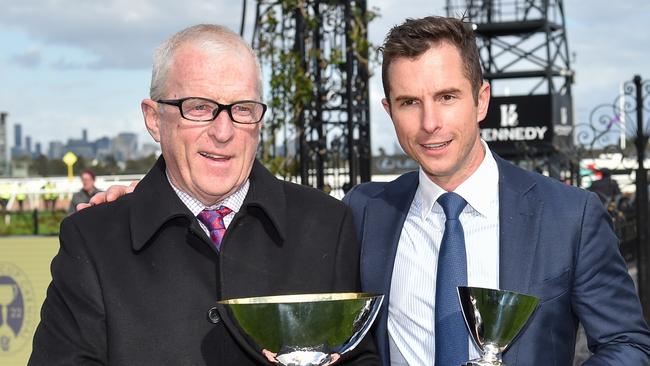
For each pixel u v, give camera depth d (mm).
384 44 2943
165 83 2877
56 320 2922
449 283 2936
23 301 6820
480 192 2996
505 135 15383
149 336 2902
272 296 2846
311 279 3070
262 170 3180
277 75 8055
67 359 2852
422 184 3074
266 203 3078
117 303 2916
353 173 8047
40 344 2922
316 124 8234
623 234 8906
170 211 2992
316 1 8016
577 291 2916
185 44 2861
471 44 2852
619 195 9195
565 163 11688
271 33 8102
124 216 3059
